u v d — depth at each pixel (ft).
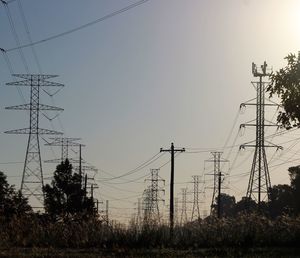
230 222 131.64
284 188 314.55
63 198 221.05
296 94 67.46
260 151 211.41
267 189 212.43
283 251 107.34
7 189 178.60
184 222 131.03
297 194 297.94
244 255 99.09
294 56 68.69
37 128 200.64
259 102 212.23
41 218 149.07
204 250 111.55
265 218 132.26
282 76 68.39
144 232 126.82
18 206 165.58
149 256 97.60
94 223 129.29
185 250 112.47
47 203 217.15
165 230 128.16
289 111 67.77
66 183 223.71
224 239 127.54
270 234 127.65
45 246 120.57
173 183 200.13
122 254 101.19
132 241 125.59
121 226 128.36
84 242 124.57
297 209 271.90
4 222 127.75
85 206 222.07
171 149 201.98
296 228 127.34
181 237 128.16
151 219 129.70
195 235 128.26
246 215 133.18
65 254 99.19
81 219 134.92
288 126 69.31
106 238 126.62
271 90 69.05
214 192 281.13
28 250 106.73
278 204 299.99
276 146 213.05
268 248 115.44
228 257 96.58
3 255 92.27
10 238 121.29
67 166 226.79
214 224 130.41
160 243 125.49
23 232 124.77
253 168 213.46
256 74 211.00
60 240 125.18
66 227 128.26
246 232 128.36
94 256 96.02
